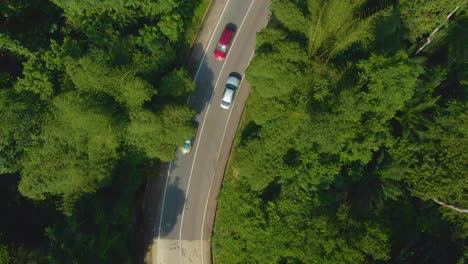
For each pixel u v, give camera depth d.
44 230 49.66
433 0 48.12
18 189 47.56
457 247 52.41
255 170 49.97
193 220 57.41
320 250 43.00
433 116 48.94
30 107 46.31
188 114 47.50
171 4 48.88
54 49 48.06
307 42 46.56
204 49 56.56
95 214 47.75
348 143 48.09
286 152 50.94
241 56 56.62
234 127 57.12
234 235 53.19
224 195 55.50
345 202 47.75
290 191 49.78
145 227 57.16
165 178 57.12
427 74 50.91
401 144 49.25
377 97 46.00
